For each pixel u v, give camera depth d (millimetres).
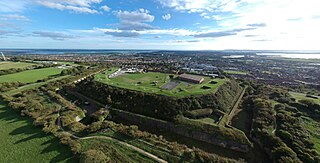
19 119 63844
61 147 48312
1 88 92750
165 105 71875
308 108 76500
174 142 55031
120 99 81375
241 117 75125
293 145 51000
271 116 66625
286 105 79250
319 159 44844
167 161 44781
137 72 127375
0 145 49219
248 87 117625
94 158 41875
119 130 56656
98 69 149625
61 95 96562
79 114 71062
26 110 68188
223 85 94562
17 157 44625
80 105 84688
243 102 92188
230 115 74188
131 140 52438
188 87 88688
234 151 54250
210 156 46531
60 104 78438
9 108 72500
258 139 57250
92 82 100062
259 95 96688
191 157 45750
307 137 54844
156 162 44062
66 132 56406
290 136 54469
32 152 46438
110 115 74375
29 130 56750
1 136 53312
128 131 55625
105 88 90188
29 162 42938
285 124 61844
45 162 42938
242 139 55812
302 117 69312
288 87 129125
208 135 58844
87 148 47844
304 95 102438
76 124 60469
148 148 49031
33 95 89250
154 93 79125
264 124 62250
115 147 48844
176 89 84812
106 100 82750
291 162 43344
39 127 58500
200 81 97750
